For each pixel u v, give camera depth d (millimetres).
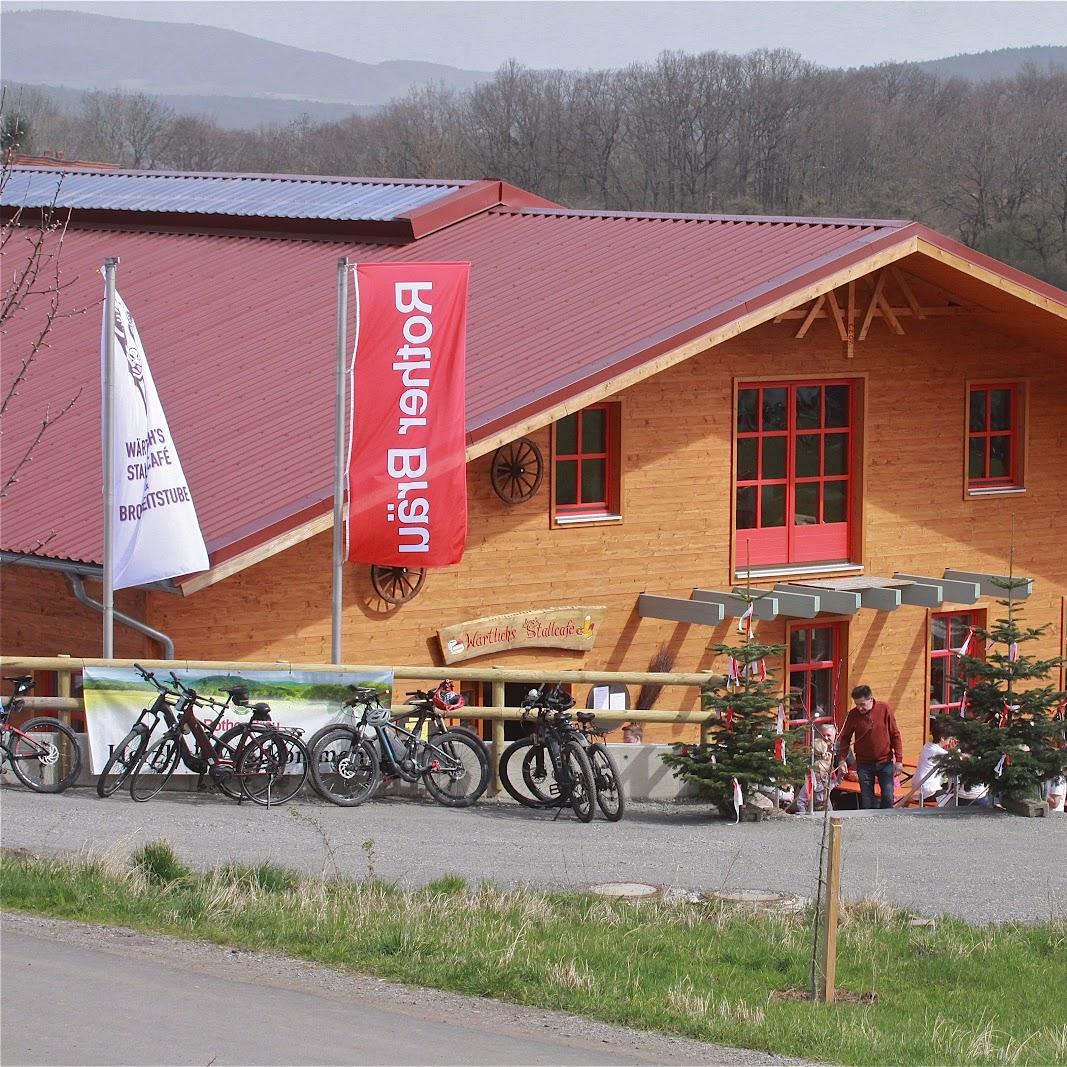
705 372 25641
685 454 25531
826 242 25234
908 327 27453
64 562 20828
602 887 15352
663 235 27578
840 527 27250
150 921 11914
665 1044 10016
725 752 19703
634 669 25266
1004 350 28422
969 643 24875
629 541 25125
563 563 24578
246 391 24453
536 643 24312
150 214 33781
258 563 21906
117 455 18953
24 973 10273
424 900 13578
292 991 10359
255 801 18859
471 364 23812
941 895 16062
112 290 18750
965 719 21172
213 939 11539
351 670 19656
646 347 22891
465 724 23047
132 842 15961
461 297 19562
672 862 16844
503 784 20250
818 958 11898
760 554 26406
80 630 22203
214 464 22250
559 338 23984
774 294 23969
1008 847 18484
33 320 29141
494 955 11484
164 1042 9086
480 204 31469
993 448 28719
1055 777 20812
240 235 32312
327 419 22828
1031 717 21359
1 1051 8766
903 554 27688
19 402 25938
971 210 81438
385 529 19703
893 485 27531
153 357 26812
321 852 16203
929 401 27781
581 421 24828
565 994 10797
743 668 20141
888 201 82938
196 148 115062
